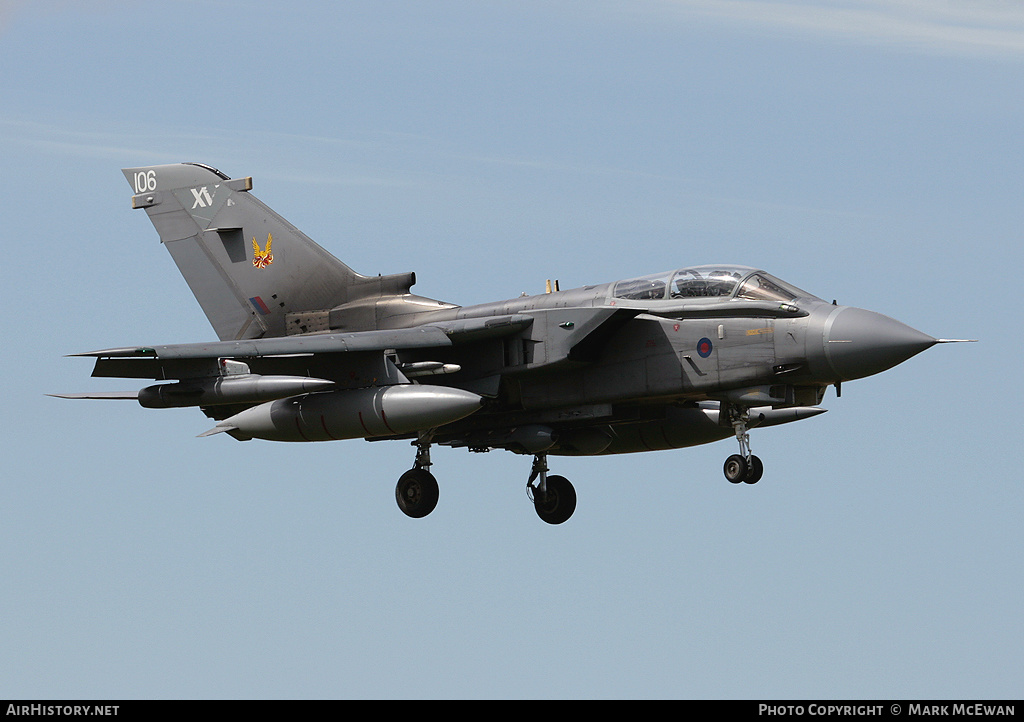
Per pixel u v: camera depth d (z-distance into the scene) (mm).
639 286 68500
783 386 64250
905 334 61344
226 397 65062
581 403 69375
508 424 72688
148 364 65438
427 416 64375
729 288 65312
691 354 65625
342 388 68938
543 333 68188
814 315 62562
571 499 78375
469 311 74438
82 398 71938
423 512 74875
